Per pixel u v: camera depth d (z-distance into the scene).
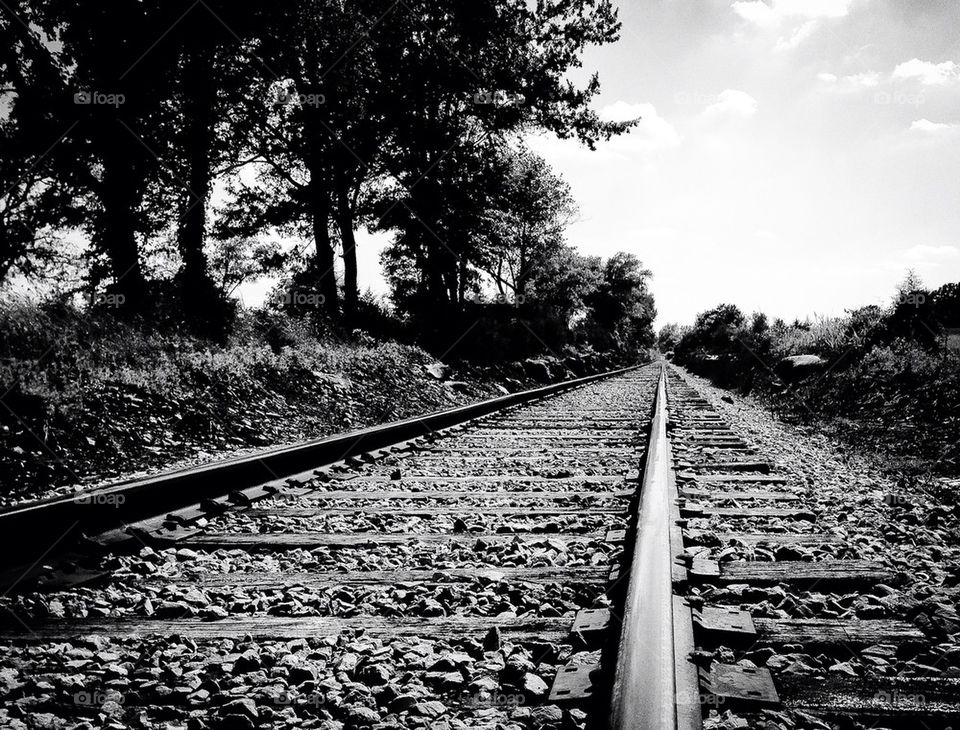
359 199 27.33
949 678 2.17
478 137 26.06
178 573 3.67
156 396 8.88
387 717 2.01
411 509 5.22
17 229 15.54
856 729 1.91
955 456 7.68
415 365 19.12
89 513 4.20
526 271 50.03
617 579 3.24
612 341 66.94
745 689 2.04
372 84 23.61
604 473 6.89
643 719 1.56
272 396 11.31
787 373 18.61
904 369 12.83
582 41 24.69
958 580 3.30
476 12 22.92
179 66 15.43
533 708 2.04
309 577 3.55
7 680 2.26
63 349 8.34
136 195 14.84
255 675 2.29
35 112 13.66
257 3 15.75
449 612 3.01
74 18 13.52
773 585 3.21
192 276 14.80
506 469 7.20
